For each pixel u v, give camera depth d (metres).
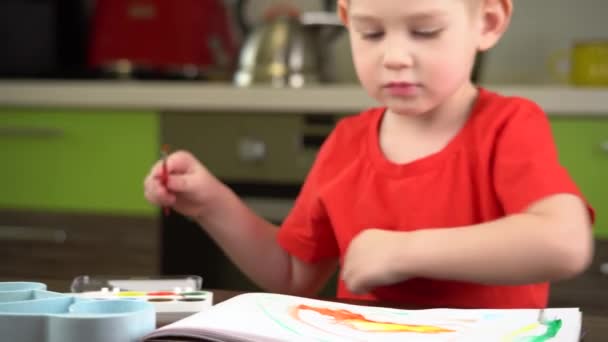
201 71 2.62
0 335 0.58
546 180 0.88
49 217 2.43
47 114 2.42
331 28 2.50
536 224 0.78
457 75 0.86
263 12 2.79
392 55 0.84
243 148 2.28
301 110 2.22
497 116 0.98
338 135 1.11
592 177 2.05
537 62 2.60
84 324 0.56
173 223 2.33
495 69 2.63
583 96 2.05
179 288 0.76
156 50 2.58
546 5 2.59
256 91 2.25
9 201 2.46
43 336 0.58
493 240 0.77
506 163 0.93
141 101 2.33
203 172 1.03
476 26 0.90
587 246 0.79
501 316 0.66
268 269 1.08
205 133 2.30
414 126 1.02
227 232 1.05
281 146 2.25
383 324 0.63
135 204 2.36
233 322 0.60
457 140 0.99
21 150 2.45
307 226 1.08
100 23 2.62
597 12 2.56
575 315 0.66
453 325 0.63
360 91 2.17
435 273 0.78
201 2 2.63
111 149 2.37
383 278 0.79
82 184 2.40
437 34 0.84
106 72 2.60
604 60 2.18
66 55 2.74
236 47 2.76
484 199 0.96
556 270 0.77
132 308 0.61
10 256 2.46
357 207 1.02
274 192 2.27
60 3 2.71
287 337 0.57
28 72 2.65
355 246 0.82
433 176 0.99
